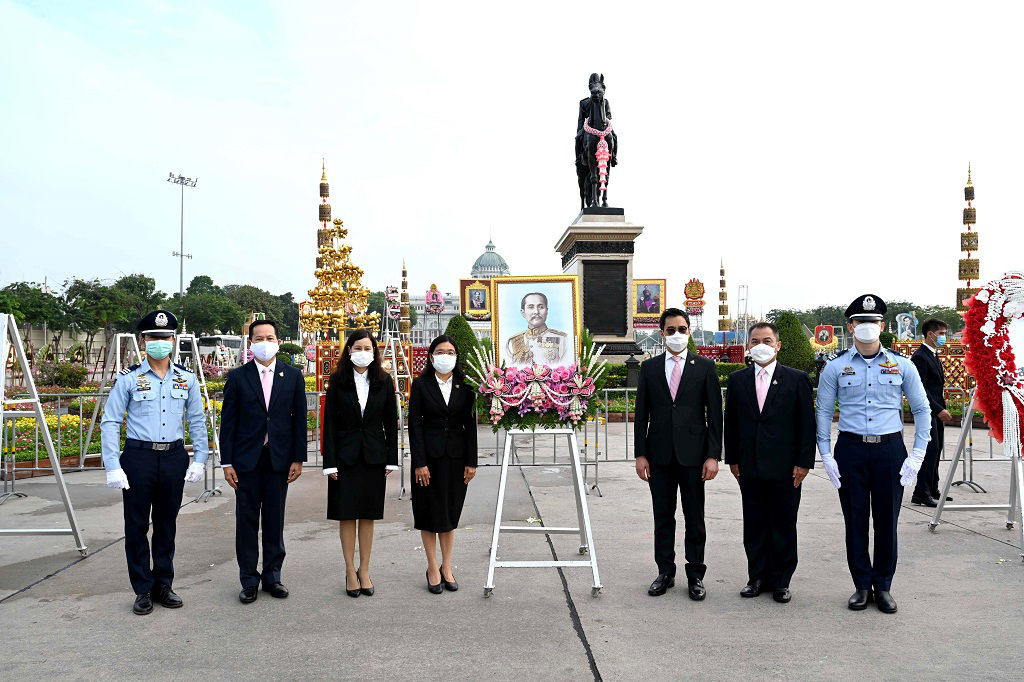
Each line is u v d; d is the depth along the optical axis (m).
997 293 6.88
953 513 8.01
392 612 4.86
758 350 5.17
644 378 5.40
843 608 4.91
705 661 4.02
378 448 5.24
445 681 3.77
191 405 5.27
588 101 29.06
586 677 3.81
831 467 5.02
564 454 13.04
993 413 6.84
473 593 5.27
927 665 3.95
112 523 7.67
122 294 70.44
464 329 19.80
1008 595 5.14
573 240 27.94
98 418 12.76
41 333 54.81
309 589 5.38
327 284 13.15
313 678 3.82
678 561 6.12
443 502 5.23
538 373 5.66
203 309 83.75
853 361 5.09
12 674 3.88
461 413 5.35
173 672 3.91
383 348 11.06
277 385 5.31
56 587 5.45
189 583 5.56
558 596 5.19
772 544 5.13
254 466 5.14
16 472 10.70
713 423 5.18
